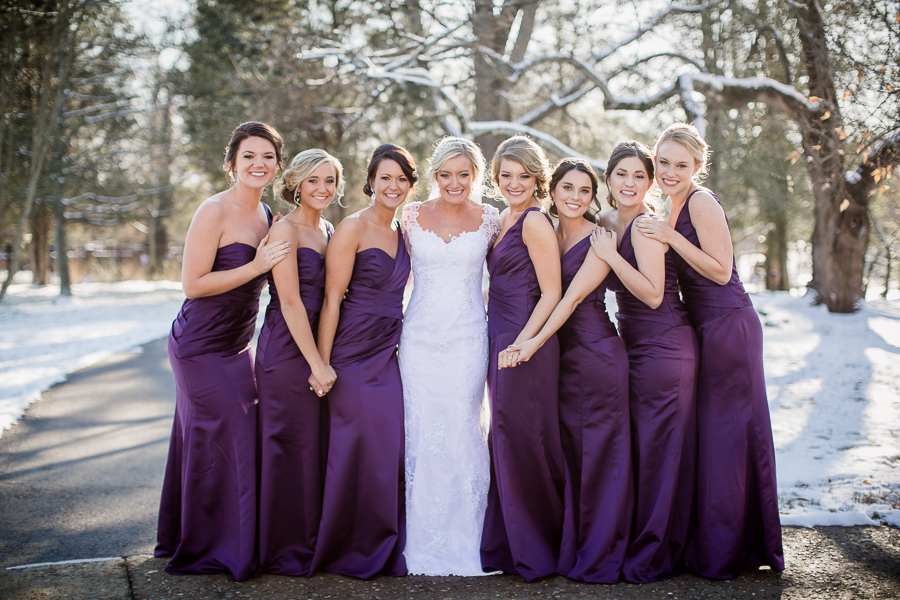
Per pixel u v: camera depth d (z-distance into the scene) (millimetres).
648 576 2824
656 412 2945
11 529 3609
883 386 7168
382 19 15008
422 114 17500
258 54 16266
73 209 26016
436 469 3076
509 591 2738
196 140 19422
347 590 2752
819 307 14188
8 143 12258
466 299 3176
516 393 2959
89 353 10375
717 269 2910
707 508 2889
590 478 2957
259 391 3029
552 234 3016
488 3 12594
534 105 19094
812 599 2619
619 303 3137
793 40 10750
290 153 16484
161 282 31312
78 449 5289
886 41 6141
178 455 3102
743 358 2926
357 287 3119
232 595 2697
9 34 11227
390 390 3068
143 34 17359
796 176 15711
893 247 15367
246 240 3049
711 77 11406
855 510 3500
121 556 3158
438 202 3260
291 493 2977
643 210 3117
